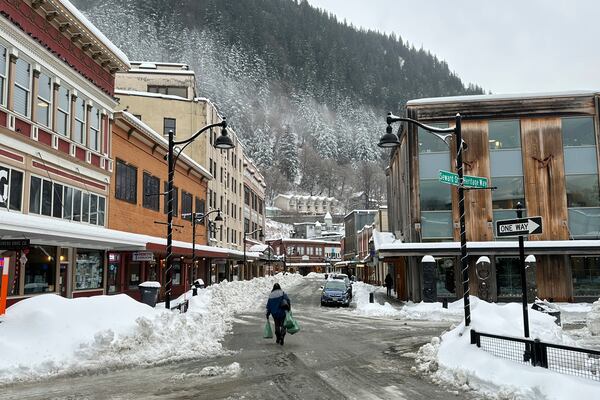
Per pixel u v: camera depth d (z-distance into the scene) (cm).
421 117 3150
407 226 3325
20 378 948
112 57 2366
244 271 6059
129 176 2681
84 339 1112
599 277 2986
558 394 731
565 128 3105
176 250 2728
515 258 3011
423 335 1697
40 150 1841
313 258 10762
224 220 5022
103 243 1995
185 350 1249
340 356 1254
